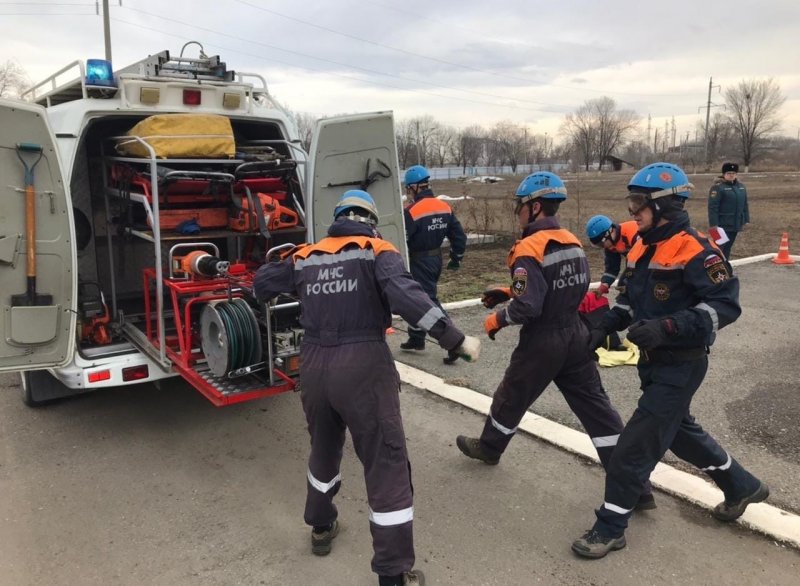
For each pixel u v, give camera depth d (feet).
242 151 16.61
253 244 16.97
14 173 12.23
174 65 17.34
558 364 11.60
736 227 33.68
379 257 9.20
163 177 13.70
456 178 221.05
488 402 16.85
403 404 17.13
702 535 10.88
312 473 10.19
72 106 14.66
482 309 27.12
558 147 362.33
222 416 16.57
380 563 9.05
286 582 9.92
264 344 12.68
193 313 14.99
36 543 10.91
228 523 11.57
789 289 30.27
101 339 15.53
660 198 9.77
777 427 14.87
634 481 10.12
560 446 14.15
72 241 12.98
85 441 15.05
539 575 9.98
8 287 12.48
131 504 12.23
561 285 11.27
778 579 9.72
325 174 16.05
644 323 9.52
